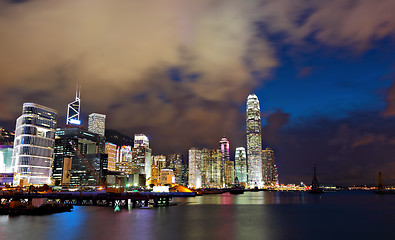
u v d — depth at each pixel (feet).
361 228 299.99
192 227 293.02
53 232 259.39
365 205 652.07
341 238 249.75
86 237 240.73
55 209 404.98
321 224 325.01
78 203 549.54
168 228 284.61
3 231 262.88
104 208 479.41
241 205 642.63
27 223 306.55
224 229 284.82
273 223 329.52
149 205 538.06
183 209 501.97
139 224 307.99
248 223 327.67
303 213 453.58
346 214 438.40
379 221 355.56
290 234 264.31
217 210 495.82
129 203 571.28
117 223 312.50
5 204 429.38
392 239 247.09
